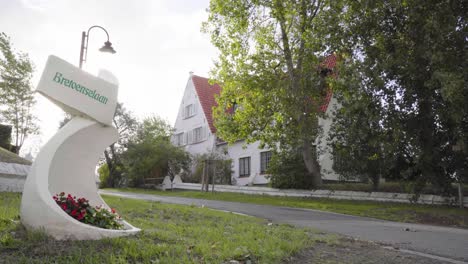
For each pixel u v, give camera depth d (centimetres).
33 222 636
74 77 738
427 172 1783
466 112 1517
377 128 1764
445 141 1738
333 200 2189
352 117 1827
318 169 2478
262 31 2381
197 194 2639
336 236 946
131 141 4038
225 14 2322
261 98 2367
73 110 746
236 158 3553
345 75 1761
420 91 1692
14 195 1262
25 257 521
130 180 3928
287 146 2523
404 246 894
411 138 1756
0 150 1577
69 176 740
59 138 718
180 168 3744
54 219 627
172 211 1259
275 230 959
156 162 3647
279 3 2212
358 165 2075
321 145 2747
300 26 2230
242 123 2488
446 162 1736
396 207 1814
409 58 1641
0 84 2970
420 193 1916
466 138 1608
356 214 1672
